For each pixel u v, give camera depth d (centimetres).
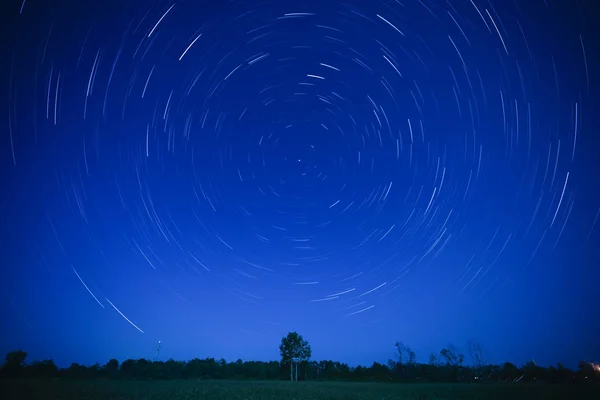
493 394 3494
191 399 2766
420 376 8369
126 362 8469
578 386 4850
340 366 10381
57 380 5053
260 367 10275
